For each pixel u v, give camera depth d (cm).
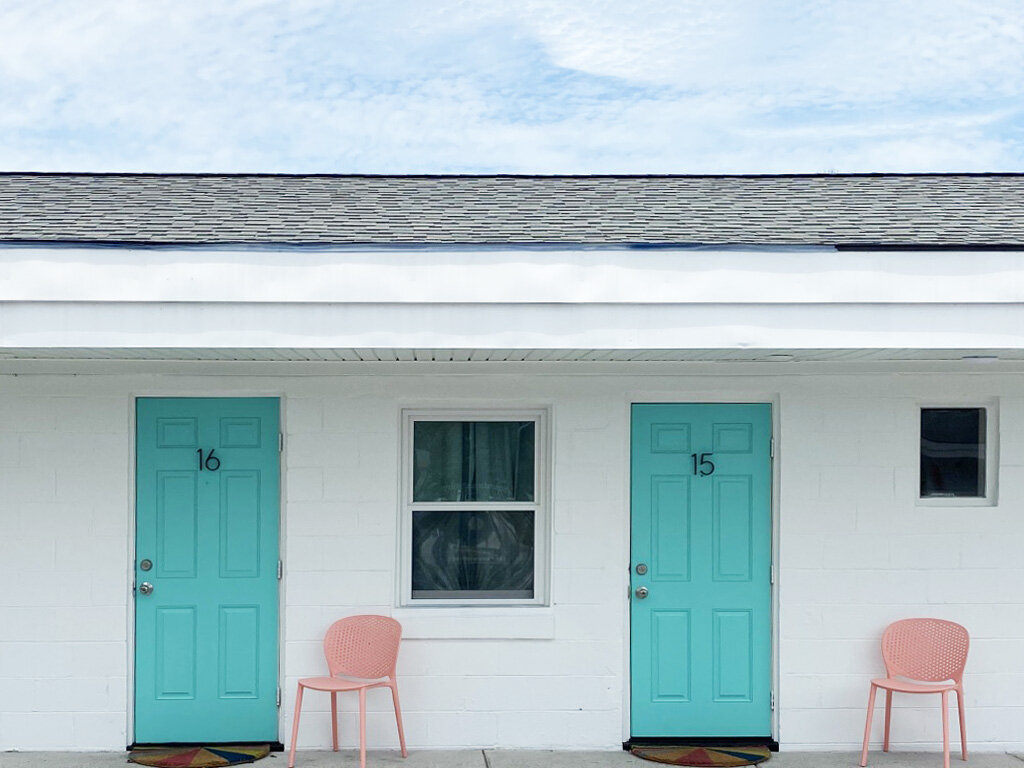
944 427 756
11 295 575
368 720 727
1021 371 745
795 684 741
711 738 748
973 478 755
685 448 750
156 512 729
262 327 586
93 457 721
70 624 718
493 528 756
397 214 732
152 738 725
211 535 732
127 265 581
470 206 768
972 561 745
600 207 773
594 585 738
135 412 730
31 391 719
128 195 804
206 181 880
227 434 734
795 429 745
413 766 692
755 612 750
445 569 753
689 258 596
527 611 736
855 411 745
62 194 805
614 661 737
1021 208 784
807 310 598
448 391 735
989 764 713
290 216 718
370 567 731
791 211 764
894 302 597
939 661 724
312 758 706
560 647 736
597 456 739
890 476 745
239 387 727
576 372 738
